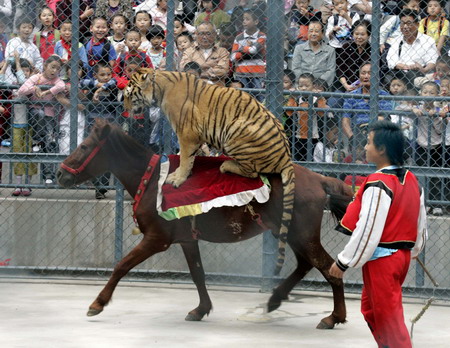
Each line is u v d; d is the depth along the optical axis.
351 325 11.29
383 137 8.09
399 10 16.02
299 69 15.31
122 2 16.50
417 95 14.23
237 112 10.58
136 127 14.20
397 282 7.99
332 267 7.98
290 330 10.93
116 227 14.00
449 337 10.71
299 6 16.02
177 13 16.53
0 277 14.08
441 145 13.92
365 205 7.79
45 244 14.38
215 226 10.88
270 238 13.52
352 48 15.30
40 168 14.60
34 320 11.15
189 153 10.77
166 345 9.87
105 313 11.74
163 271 14.06
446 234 13.53
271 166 10.61
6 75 15.31
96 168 11.18
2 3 15.97
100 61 14.38
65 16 16.27
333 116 14.22
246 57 14.88
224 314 11.91
